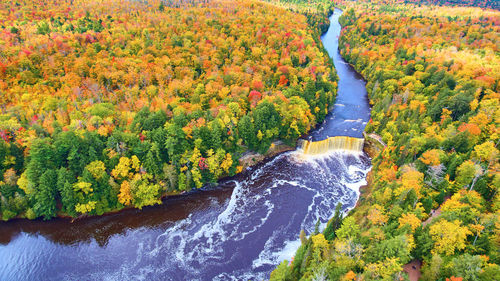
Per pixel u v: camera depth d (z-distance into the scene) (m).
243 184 129.00
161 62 165.25
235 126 133.50
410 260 77.38
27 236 105.00
